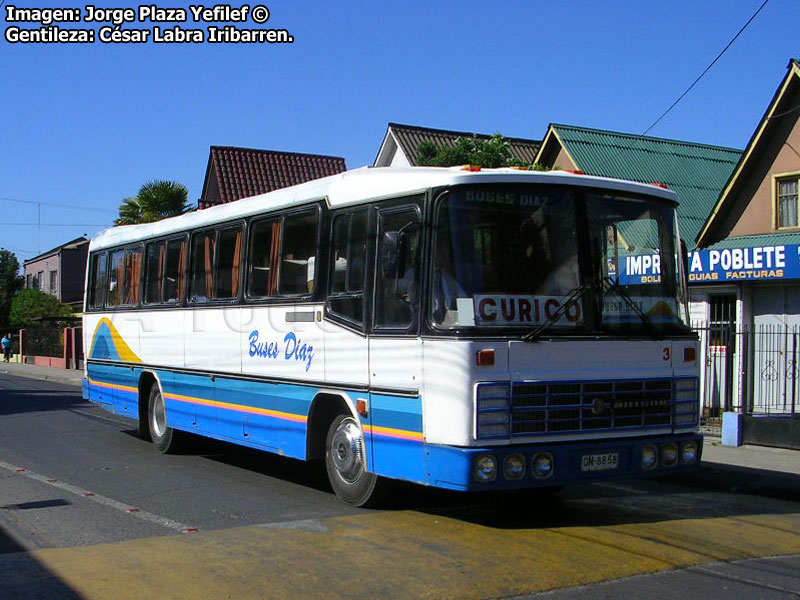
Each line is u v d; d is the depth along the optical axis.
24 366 41.72
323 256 8.92
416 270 7.54
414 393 7.46
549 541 7.33
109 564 6.60
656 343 7.91
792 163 16.19
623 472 7.59
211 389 11.14
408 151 28.39
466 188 7.38
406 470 7.56
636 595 5.96
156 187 31.72
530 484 7.13
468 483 6.93
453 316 7.20
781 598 5.98
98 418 17.92
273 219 9.96
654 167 22.50
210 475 10.88
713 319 16.72
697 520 8.47
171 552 6.95
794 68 15.75
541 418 7.23
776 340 15.73
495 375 7.08
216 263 11.20
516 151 31.25
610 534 7.67
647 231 8.15
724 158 24.34
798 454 12.09
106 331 14.60
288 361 9.43
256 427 10.08
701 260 16.22
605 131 23.52
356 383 8.27
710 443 13.22
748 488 10.20
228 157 33.84
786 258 14.87
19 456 12.49
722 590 6.14
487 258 7.31
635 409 7.71
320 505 8.91
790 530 8.10
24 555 6.91
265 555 6.81
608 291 7.73
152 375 13.08
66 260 52.97
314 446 9.07
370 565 6.52
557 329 7.41
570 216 7.69
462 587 6.01
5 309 53.03
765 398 15.72
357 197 8.44
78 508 8.85
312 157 35.62
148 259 13.22
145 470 11.27
